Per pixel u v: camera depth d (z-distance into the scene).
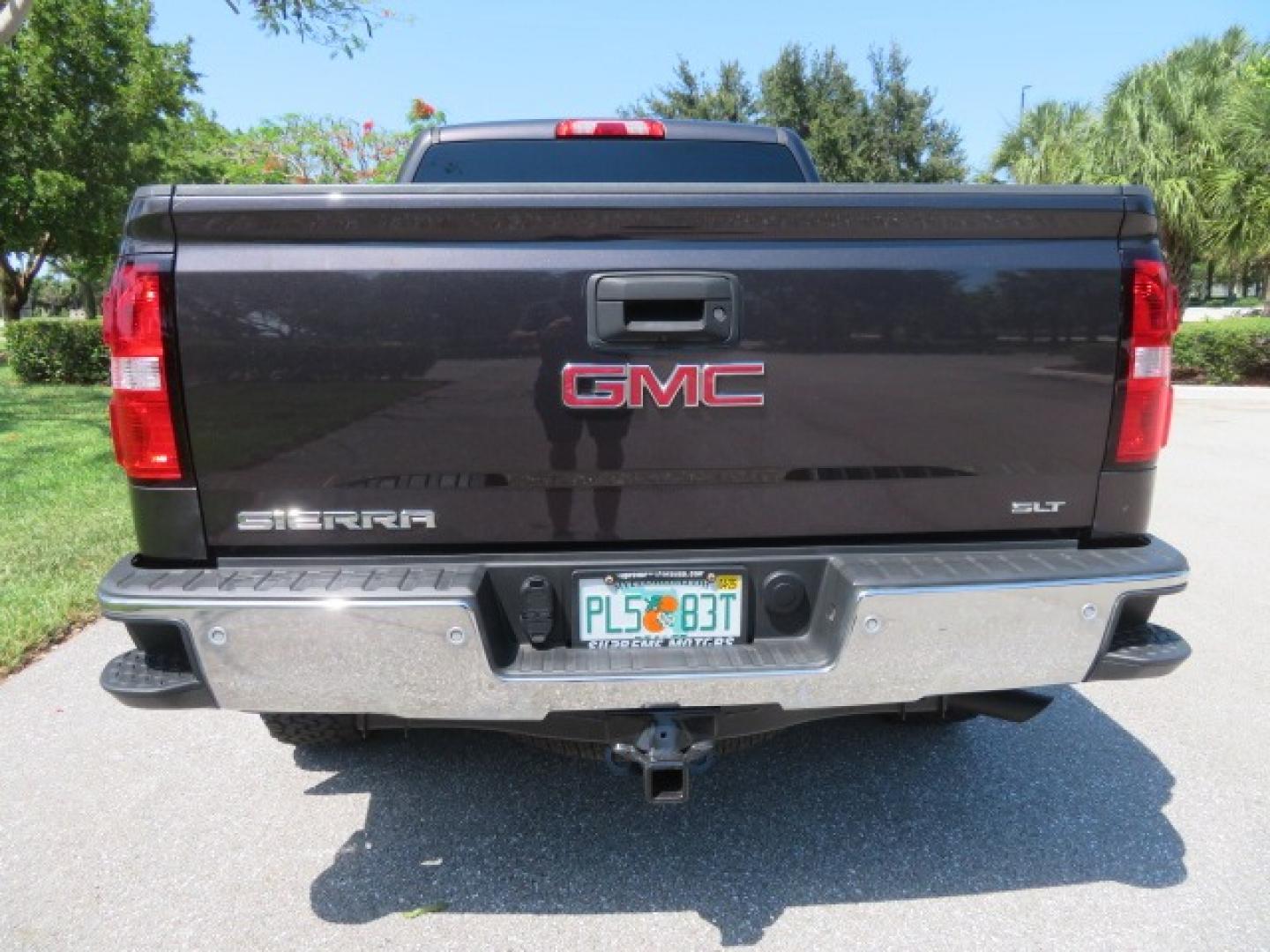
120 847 2.70
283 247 2.06
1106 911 2.40
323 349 2.08
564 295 2.10
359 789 3.03
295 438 2.11
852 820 2.84
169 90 18.08
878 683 2.13
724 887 2.51
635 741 2.22
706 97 28.98
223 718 3.55
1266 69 16.69
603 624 2.24
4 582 4.84
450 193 2.03
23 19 8.05
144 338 2.05
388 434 2.12
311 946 2.29
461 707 2.06
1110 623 2.17
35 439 9.59
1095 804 2.92
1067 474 2.28
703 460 2.18
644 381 2.13
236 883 2.53
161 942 2.30
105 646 4.22
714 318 2.12
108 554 5.38
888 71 28.00
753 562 2.24
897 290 2.16
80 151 16.88
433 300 2.08
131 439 2.10
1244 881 2.52
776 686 2.10
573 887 2.52
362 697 2.05
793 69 27.66
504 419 2.13
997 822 2.82
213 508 2.14
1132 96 16.73
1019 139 22.02
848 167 27.61
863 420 2.19
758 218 2.11
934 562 2.21
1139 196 2.21
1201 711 3.57
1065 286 2.20
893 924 2.36
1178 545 5.98
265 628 2.01
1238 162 15.70
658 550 2.24
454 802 2.95
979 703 2.57
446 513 2.17
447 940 2.31
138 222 2.03
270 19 9.67
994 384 2.21
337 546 2.18
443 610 2.00
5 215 16.42
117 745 3.32
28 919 2.38
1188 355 16.48
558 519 2.19
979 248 2.18
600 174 3.84
